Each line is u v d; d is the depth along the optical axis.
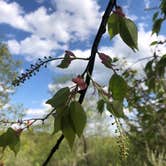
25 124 1.46
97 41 1.49
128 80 5.52
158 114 5.67
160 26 2.77
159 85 4.55
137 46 1.40
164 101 5.27
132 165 6.57
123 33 1.41
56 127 1.28
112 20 1.42
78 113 1.28
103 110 1.45
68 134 1.27
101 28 1.50
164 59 2.79
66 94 1.32
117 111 1.34
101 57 1.43
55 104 1.31
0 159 1.55
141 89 5.11
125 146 1.33
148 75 3.12
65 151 9.79
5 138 1.44
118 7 1.49
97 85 1.40
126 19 1.42
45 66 1.43
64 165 9.49
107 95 1.38
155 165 6.29
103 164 8.87
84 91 1.38
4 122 1.45
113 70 1.41
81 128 1.26
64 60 1.46
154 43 3.18
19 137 1.44
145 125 5.95
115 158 8.31
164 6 2.54
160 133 5.95
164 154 6.69
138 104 5.39
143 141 6.32
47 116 1.44
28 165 9.73
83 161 9.45
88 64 1.45
